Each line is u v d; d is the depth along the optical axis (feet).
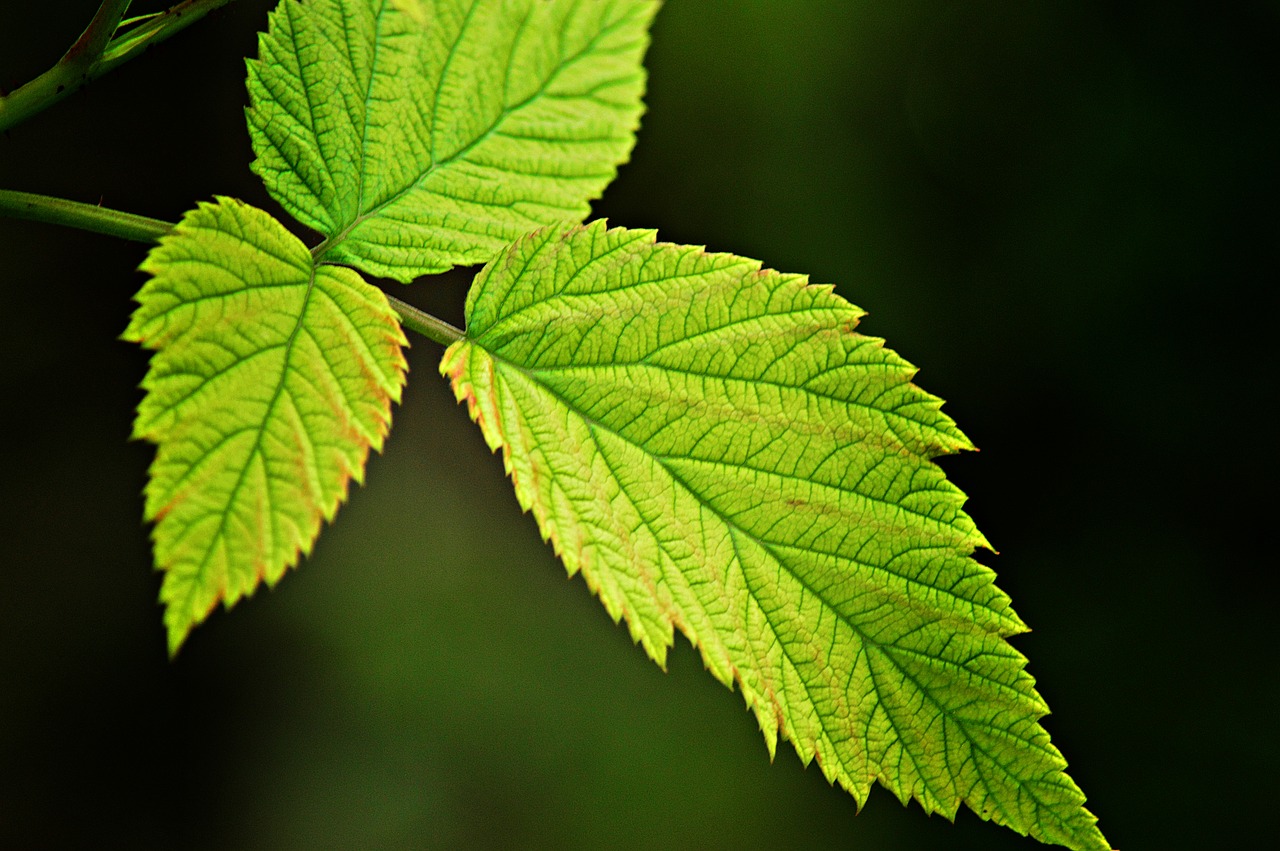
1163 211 6.17
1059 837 1.69
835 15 6.33
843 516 1.69
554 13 1.66
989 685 1.69
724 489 1.69
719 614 1.69
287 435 1.59
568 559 1.68
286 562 1.57
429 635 5.26
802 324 1.69
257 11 4.71
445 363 1.68
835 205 6.23
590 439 1.69
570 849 4.99
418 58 1.66
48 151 4.71
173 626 1.56
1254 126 6.13
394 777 5.00
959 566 1.69
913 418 1.69
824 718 1.69
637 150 6.04
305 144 1.66
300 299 1.62
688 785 5.21
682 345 1.69
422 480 5.50
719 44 6.22
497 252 1.68
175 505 1.57
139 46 1.64
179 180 4.83
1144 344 6.07
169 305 1.60
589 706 5.29
